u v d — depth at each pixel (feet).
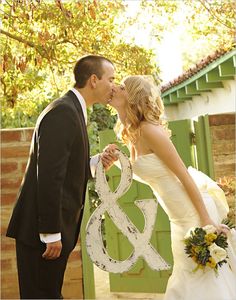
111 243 16.47
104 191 11.10
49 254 10.18
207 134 16.29
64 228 10.47
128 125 11.68
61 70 19.63
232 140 16.37
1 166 15.42
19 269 10.65
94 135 26.73
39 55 18.45
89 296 15.76
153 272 16.14
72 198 10.61
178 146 16.39
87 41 19.34
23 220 10.55
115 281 16.62
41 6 17.85
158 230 16.08
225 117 16.34
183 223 11.59
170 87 30.60
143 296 15.99
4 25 18.29
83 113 11.00
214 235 10.93
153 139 11.37
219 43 21.48
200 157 16.34
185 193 11.50
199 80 26.04
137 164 11.57
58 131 10.21
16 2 16.80
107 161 11.48
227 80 24.90
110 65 11.39
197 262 10.95
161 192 11.65
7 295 15.30
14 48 19.01
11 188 15.42
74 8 18.33
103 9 19.15
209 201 12.03
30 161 10.80
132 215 16.30
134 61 19.97
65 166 10.17
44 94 21.38
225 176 16.29
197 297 11.27
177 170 11.32
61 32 18.57
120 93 11.62
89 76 11.12
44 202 9.99
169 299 11.69
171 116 37.17
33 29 18.94
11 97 19.15
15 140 15.49
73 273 15.72
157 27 21.39
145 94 11.57
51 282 10.59
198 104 30.96
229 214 15.44
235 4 20.24
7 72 18.92
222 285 11.25
